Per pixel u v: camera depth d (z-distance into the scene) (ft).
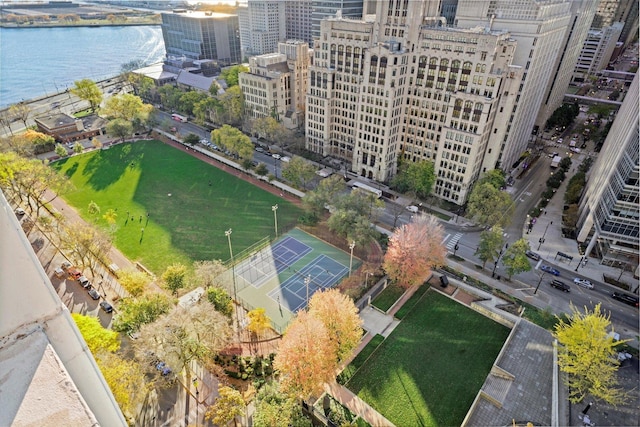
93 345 172.04
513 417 179.22
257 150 467.11
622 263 283.18
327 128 438.81
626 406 183.52
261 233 312.09
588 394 187.52
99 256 254.68
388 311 237.25
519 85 341.82
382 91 359.46
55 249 282.36
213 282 246.47
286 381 173.06
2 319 21.17
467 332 224.53
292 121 491.72
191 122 551.18
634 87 317.63
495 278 270.26
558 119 524.11
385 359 207.00
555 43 388.78
